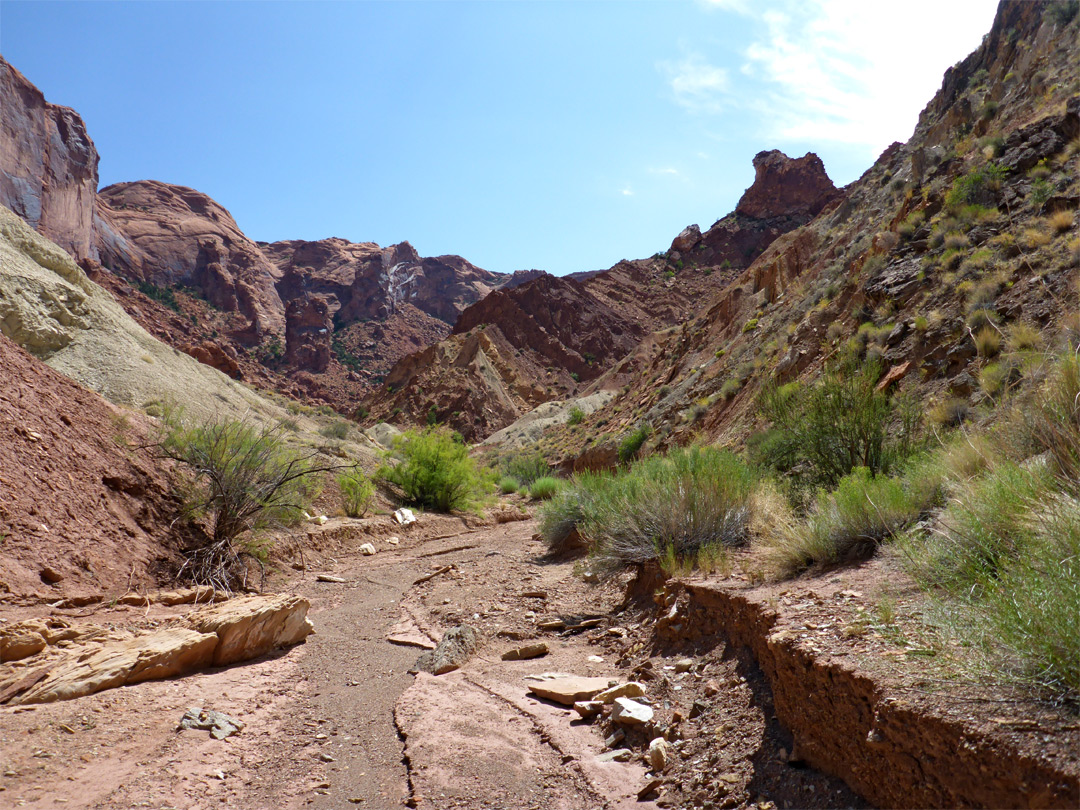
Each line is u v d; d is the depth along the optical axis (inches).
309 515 524.7
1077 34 823.1
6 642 183.0
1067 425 167.6
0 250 618.2
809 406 344.5
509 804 126.0
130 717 151.5
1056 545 118.3
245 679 193.5
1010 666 101.0
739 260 6117.1
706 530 270.1
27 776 119.0
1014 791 78.5
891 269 690.8
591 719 166.4
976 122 979.3
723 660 172.1
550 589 324.8
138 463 361.4
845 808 104.9
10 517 252.2
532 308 5442.9
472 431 3875.5
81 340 628.4
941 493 211.2
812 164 6392.7
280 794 128.9
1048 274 453.7
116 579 271.3
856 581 175.3
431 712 170.9
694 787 125.6
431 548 527.2
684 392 1315.2
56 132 5915.4
